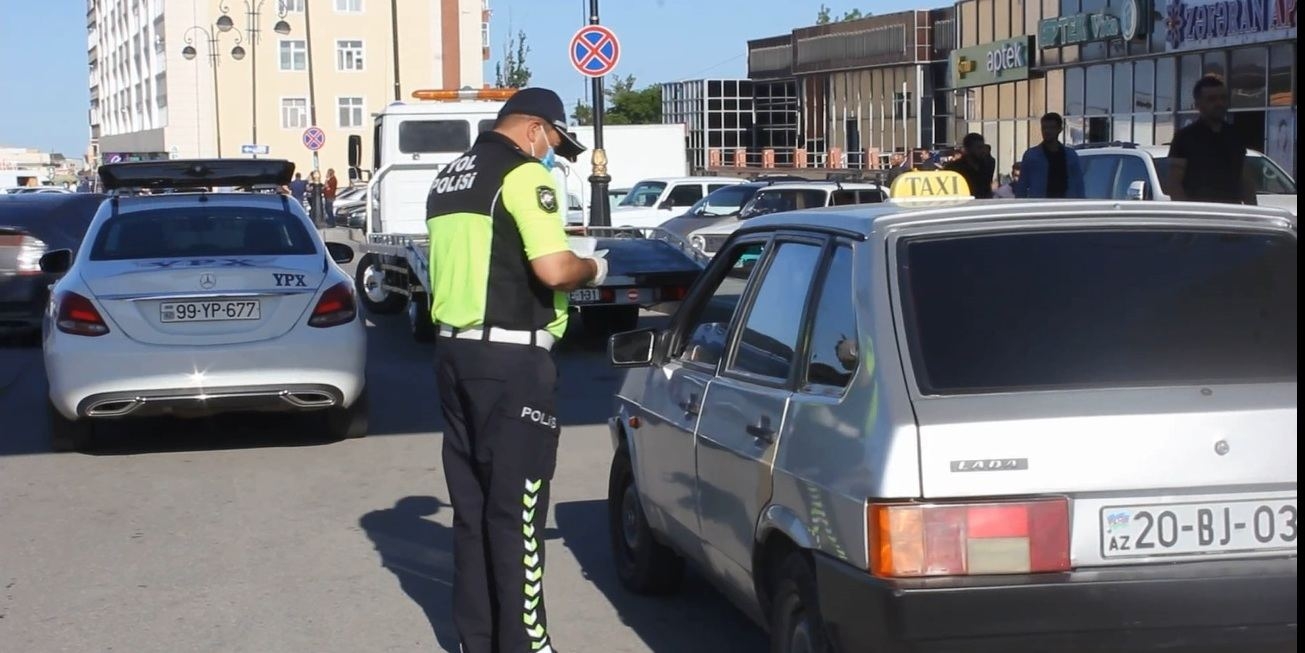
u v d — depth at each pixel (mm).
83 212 16656
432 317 5266
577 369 13844
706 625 6000
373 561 7039
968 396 3947
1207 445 3879
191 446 10023
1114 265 4332
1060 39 37562
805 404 4375
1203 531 3867
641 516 6262
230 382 9180
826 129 68125
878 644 3854
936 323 4125
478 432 5160
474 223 5055
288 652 5703
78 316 9148
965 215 4516
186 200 10367
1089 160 17094
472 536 5305
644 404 5973
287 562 7027
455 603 5352
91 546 7352
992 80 43656
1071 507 3838
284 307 9352
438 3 78625
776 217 5406
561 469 9203
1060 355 4062
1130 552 3854
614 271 14172
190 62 75312
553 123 5211
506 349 5070
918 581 3801
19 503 8328
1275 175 17453
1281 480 3891
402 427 10711
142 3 88875
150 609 6277
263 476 9023
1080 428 3859
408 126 19719
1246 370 4078
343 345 9461
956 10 47844
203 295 9211
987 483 3822
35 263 16031
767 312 5008
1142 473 3850
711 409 5145
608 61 20594
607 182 20797
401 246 16594
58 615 6203
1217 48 29000
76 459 9609
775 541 4566
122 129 98812
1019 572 3816
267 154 63656
